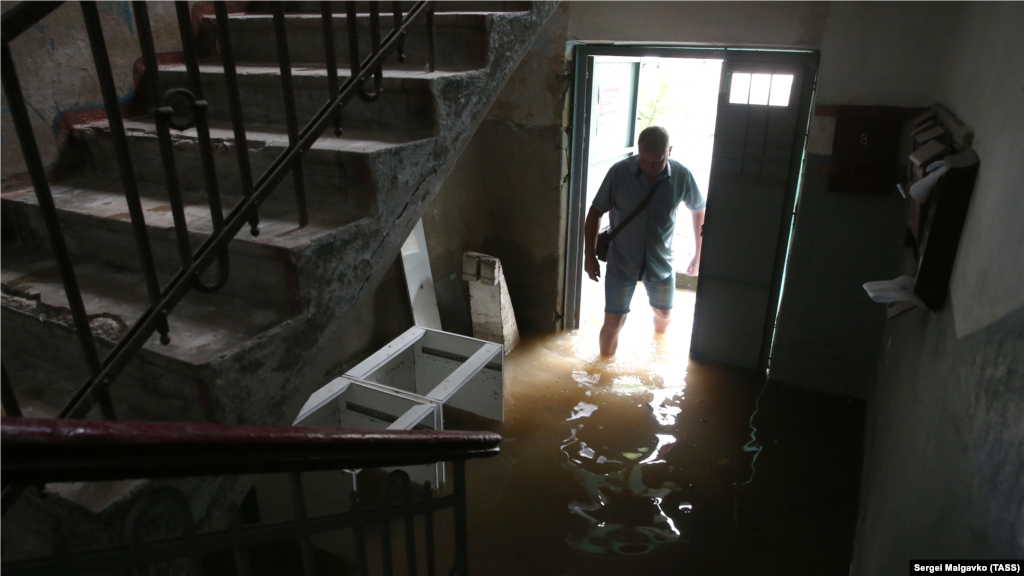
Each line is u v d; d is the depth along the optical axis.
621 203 3.99
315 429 1.02
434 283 4.43
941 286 1.77
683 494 3.09
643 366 4.36
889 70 3.21
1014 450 0.93
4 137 2.05
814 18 3.30
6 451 0.60
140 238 1.19
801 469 3.26
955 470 1.24
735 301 4.16
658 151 3.60
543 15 2.26
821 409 3.80
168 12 2.51
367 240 1.65
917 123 2.90
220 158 1.87
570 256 4.75
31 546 1.17
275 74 2.04
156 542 0.83
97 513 1.17
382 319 4.05
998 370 1.10
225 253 1.35
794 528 2.86
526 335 4.88
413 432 1.30
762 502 3.03
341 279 1.59
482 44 2.00
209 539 0.89
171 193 1.22
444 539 2.80
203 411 1.35
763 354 4.21
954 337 1.53
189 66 1.21
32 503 1.27
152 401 1.45
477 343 3.61
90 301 1.61
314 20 2.33
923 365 1.91
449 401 3.89
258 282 1.55
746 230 3.95
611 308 4.31
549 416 3.77
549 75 4.15
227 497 1.46
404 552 2.69
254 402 1.43
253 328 1.44
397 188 1.72
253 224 1.40
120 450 0.71
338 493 2.55
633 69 5.00
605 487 3.15
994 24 1.90
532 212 4.62
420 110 1.84
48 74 2.13
